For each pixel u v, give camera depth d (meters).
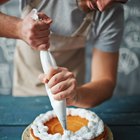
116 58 1.29
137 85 2.05
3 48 2.00
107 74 1.26
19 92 1.51
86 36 1.30
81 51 1.46
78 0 1.16
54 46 1.31
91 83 1.21
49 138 0.92
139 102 1.29
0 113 1.20
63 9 1.19
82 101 1.13
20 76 1.51
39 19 0.93
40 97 1.33
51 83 0.92
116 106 1.26
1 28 0.99
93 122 1.00
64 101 0.93
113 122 1.14
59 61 1.40
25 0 1.17
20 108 1.24
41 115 1.06
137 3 1.91
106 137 0.98
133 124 1.13
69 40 1.30
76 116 1.06
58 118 0.97
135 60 2.01
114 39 1.25
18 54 1.48
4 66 2.03
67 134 0.92
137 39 1.97
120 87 2.06
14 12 1.94
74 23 1.22
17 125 1.13
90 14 1.21
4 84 2.05
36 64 1.46
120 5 1.22
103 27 1.23
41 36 0.93
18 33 0.98
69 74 0.94
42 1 1.18
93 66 1.30
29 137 0.98
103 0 1.02
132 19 1.94
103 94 1.20
